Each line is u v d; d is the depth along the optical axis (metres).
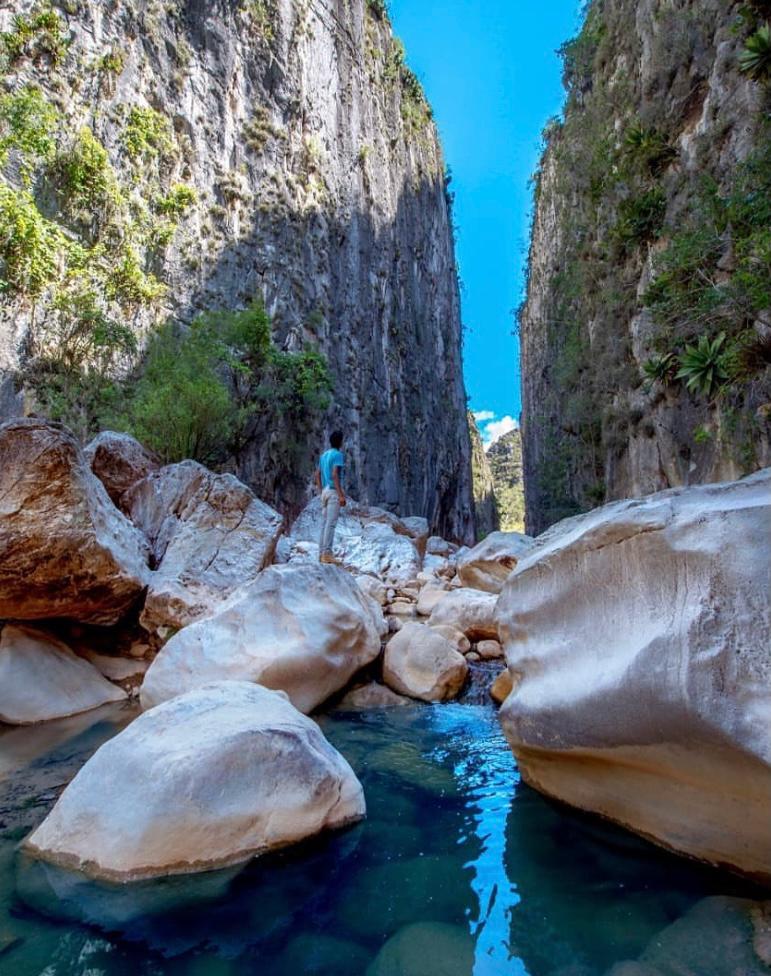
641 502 2.54
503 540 7.28
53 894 1.97
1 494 4.38
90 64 20.36
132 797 2.20
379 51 41.91
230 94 26.78
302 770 2.41
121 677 4.87
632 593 2.36
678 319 10.69
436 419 41.72
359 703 4.36
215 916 1.89
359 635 4.57
